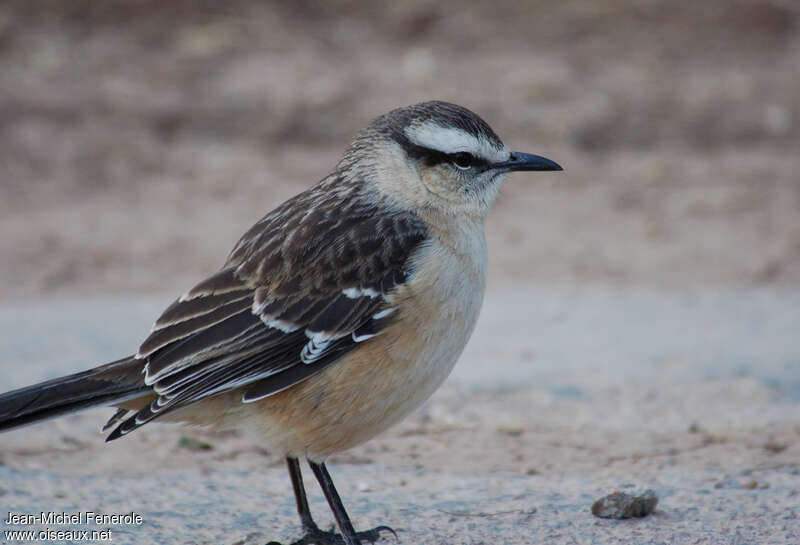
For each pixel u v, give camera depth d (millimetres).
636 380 12859
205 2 25500
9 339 14344
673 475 9953
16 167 21047
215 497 9477
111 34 24641
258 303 8336
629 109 22766
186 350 8148
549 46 24797
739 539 8273
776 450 10719
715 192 20422
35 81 23109
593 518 8773
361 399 8305
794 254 17797
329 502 8414
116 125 22094
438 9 25562
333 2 25719
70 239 18672
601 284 16875
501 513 8953
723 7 25531
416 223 8812
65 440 11203
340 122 22203
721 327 14766
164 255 18062
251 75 23484
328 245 8523
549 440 11109
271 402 8281
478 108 22453
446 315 8453
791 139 22359
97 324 15086
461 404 12188
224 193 20344
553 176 21109
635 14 25531
